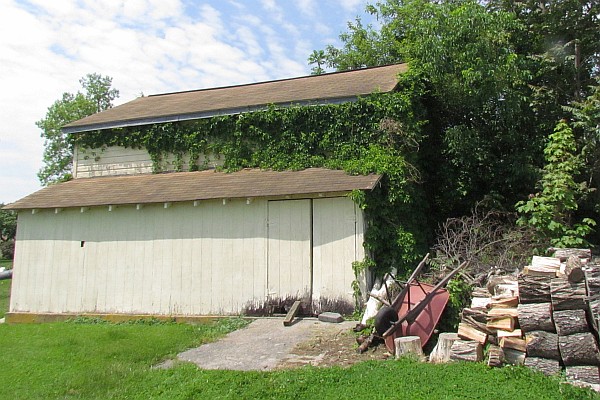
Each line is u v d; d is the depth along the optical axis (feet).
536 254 33.35
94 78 122.93
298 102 43.09
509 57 42.57
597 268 20.36
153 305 39.29
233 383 21.62
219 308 37.52
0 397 22.31
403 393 18.61
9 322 42.32
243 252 37.50
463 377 19.63
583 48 51.13
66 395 22.27
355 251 34.47
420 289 28.04
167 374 23.85
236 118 45.42
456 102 46.57
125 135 50.06
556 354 20.06
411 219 40.16
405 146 40.27
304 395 19.79
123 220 41.24
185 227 39.34
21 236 44.11
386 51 92.38
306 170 40.73
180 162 47.88
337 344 27.25
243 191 37.63
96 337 32.73
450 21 42.78
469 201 47.19
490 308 22.20
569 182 35.24
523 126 48.49
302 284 35.60
